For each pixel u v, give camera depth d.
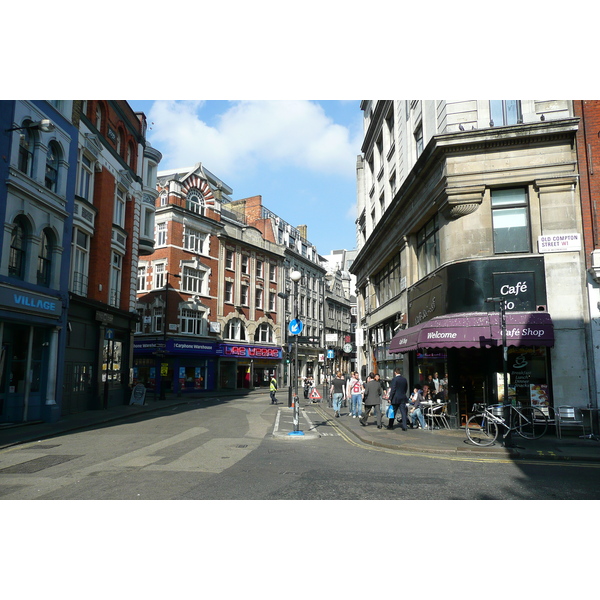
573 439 11.72
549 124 13.12
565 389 12.56
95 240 20.70
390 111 22.72
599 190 12.91
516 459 9.48
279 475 7.70
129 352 24.67
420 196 16.64
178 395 34.84
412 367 18.84
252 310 46.44
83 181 19.91
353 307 75.06
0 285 13.42
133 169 25.88
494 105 14.04
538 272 13.09
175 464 8.66
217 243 42.78
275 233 53.69
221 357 41.69
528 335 12.38
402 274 19.64
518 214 13.72
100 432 13.74
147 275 39.00
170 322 37.38
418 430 13.62
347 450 10.45
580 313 12.74
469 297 13.40
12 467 8.63
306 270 58.47
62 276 16.95
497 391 13.32
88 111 20.19
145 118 27.20
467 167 13.77
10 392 14.90
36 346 15.94
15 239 14.80
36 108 15.46
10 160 14.06
